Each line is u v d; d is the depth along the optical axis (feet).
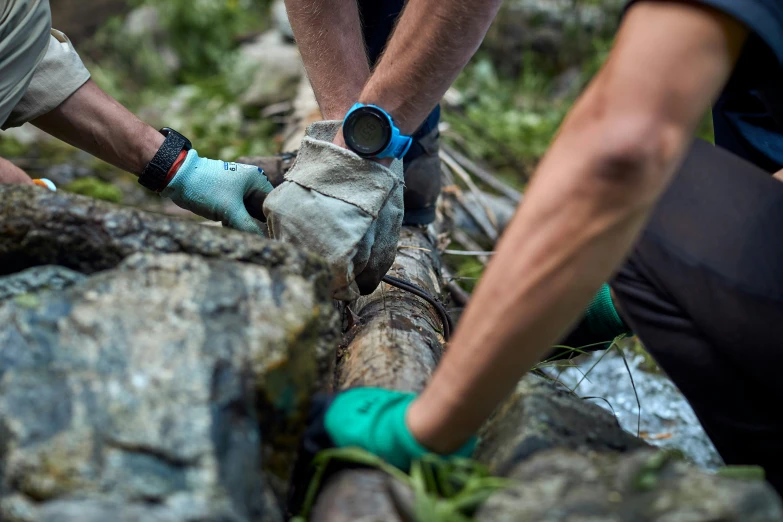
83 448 2.95
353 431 3.60
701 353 3.80
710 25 2.82
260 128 14.19
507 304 3.02
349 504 3.33
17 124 5.55
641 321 3.96
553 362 6.01
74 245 3.85
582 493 3.02
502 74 17.07
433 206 7.55
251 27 19.26
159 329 3.29
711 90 2.87
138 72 17.92
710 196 3.72
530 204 2.98
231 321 3.38
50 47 5.48
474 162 12.26
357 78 5.37
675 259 3.73
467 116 13.88
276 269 3.74
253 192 5.71
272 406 3.41
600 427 3.74
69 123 5.58
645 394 7.34
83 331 3.27
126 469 2.91
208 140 13.99
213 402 3.11
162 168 5.51
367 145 4.61
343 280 4.69
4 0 4.85
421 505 3.02
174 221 3.90
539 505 2.97
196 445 2.99
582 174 2.84
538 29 16.96
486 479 3.24
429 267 6.93
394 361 4.60
